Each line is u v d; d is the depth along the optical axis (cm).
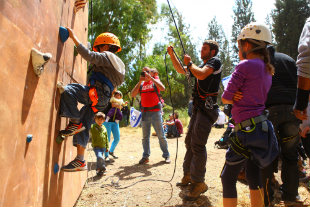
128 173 495
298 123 311
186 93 3178
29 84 191
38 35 207
